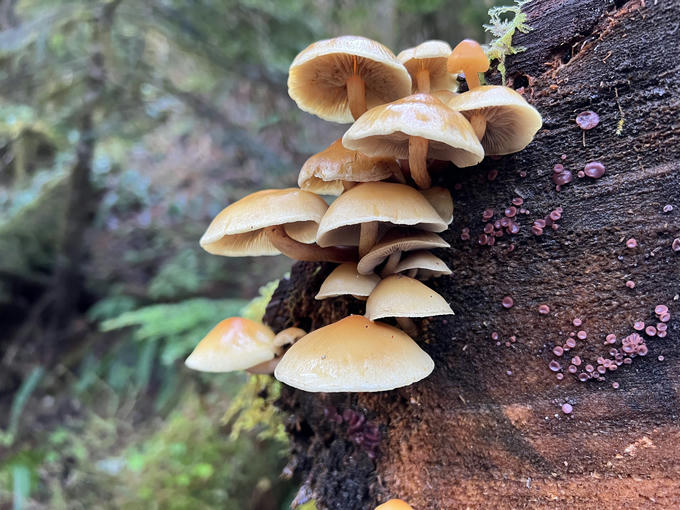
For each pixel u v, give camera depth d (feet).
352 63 0.55
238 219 0.50
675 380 0.45
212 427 1.27
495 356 0.52
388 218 0.45
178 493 1.18
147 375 1.48
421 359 0.48
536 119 0.46
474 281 0.54
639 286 0.46
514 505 0.49
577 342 0.49
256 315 0.90
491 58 0.56
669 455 0.44
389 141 0.50
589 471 0.47
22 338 1.64
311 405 0.62
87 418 1.56
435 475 0.54
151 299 1.69
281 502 1.17
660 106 0.46
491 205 0.53
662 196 0.46
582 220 0.49
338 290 0.50
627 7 0.48
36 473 1.30
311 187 0.58
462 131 0.42
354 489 0.58
